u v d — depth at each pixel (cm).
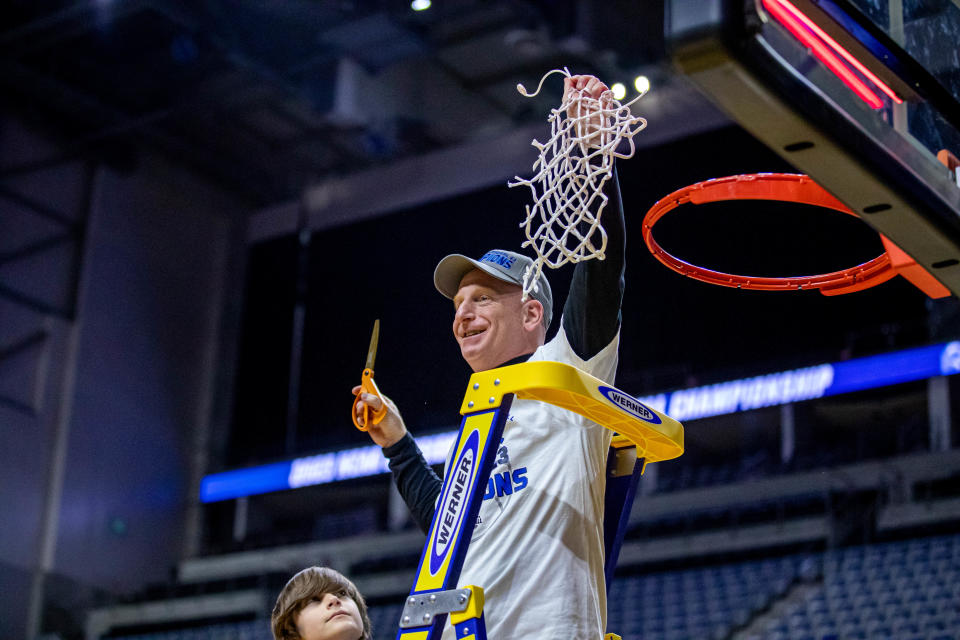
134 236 1714
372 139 1661
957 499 1227
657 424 215
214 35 1411
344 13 1392
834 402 1452
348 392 1642
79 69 1539
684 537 1355
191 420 1758
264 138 1711
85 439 1597
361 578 1476
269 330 1769
